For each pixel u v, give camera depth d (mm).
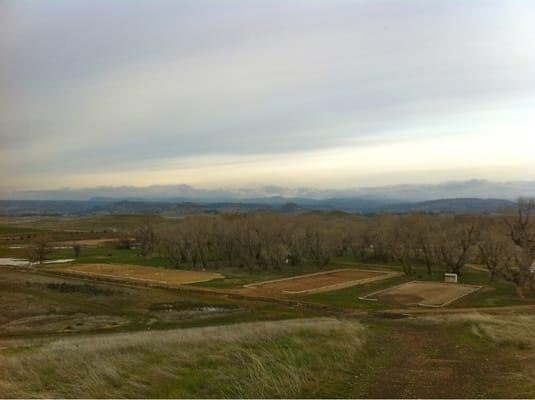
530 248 61906
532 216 68375
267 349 15711
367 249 131500
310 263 103438
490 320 27828
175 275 81250
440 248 85750
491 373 13195
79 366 13164
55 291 60469
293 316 46906
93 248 135125
